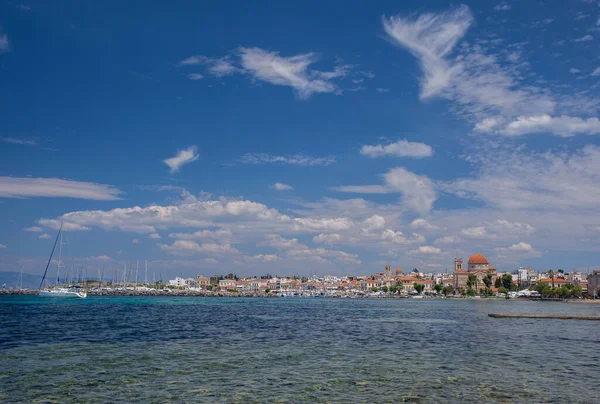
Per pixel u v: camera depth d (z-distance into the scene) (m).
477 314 149.00
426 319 122.25
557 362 53.25
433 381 42.34
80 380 41.38
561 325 102.19
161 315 128.25
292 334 80.44
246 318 120.88
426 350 61.62
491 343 69.69
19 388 38.47
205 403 34.69
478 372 46.72
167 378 42.44
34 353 55.50
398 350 61.38
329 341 70.50
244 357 54.22
